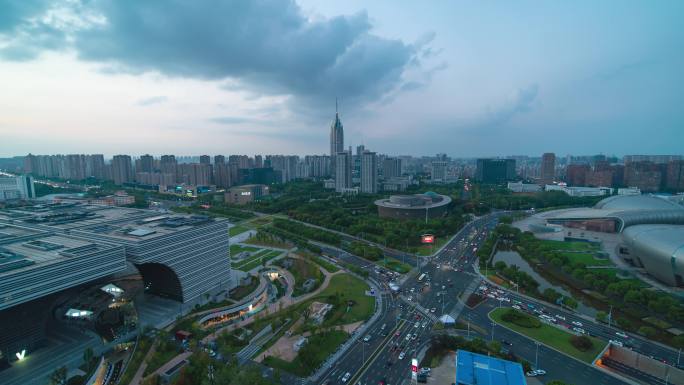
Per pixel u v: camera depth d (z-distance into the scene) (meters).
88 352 172.00
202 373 159.50
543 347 188.25
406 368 173.12
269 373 169.00
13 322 179.38
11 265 174.75
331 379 165.00
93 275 199.62
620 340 194.25
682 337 184.75
